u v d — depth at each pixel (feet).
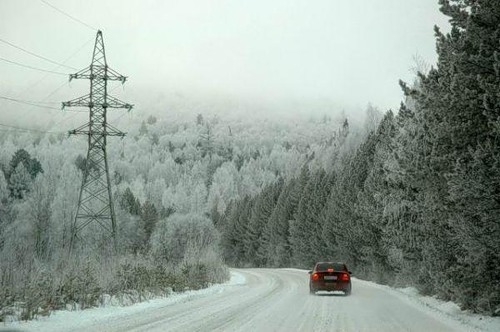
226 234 357.82
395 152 77.66
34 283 50.42
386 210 83.92
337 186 177.06
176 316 49.19
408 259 81.00
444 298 68.39
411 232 75.66
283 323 45.16
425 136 60.44
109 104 119.24
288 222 263.70
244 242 335.88
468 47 47.70
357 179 147.64
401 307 63.00
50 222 131.95
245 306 60.59
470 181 42.88
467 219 45.47
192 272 98.48
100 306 56.59
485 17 45.06
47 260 74.23
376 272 123.75
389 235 88.33
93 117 118.21
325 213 195.21
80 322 43.55
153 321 44.98
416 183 60.64
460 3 48.70
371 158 144.46
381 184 101.40
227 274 130.62
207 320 46.14
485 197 42.47
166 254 109.91
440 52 52.19
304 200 233.55
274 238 279.08
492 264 46.26
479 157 42.80
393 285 108.06
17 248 62.75
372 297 78.95
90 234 136.26
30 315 44.75
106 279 65.46
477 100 45.11
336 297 78.18
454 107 47.78
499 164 41.57
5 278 50.83
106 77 119.14
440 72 56.13
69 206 139.85
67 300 53.83
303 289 95.14
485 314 50.55
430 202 57.98
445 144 50.67
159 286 75.82
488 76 44.34
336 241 173.58
